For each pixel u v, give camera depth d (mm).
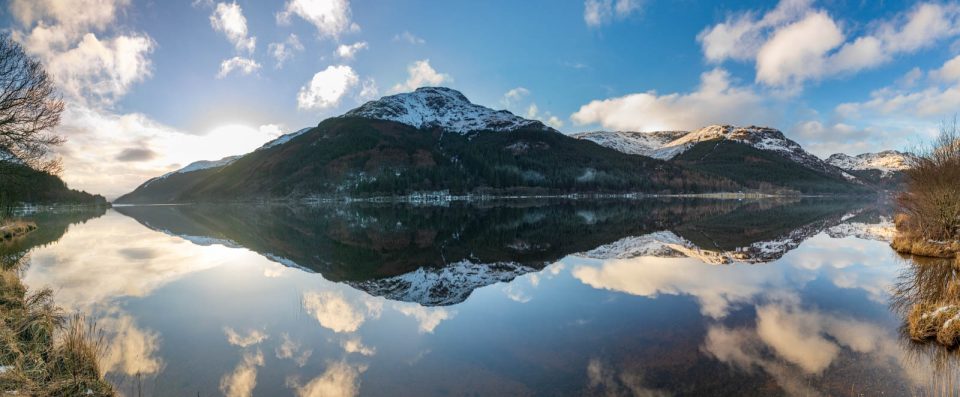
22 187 26672
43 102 21719
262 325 11578
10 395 6023
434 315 12469
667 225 42469
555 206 91062
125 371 8422
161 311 13016
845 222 43719
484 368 8508
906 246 22125
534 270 19625
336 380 8031
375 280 18188
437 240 34094
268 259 24203
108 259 23625
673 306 12719
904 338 9703
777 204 94312
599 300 13641
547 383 7750
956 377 7625
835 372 7895
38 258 23719
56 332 9938
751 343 9547
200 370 8500
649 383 7641
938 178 21000
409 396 7371
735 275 17422
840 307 12383
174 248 28688
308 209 104562
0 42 20109
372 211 87062
